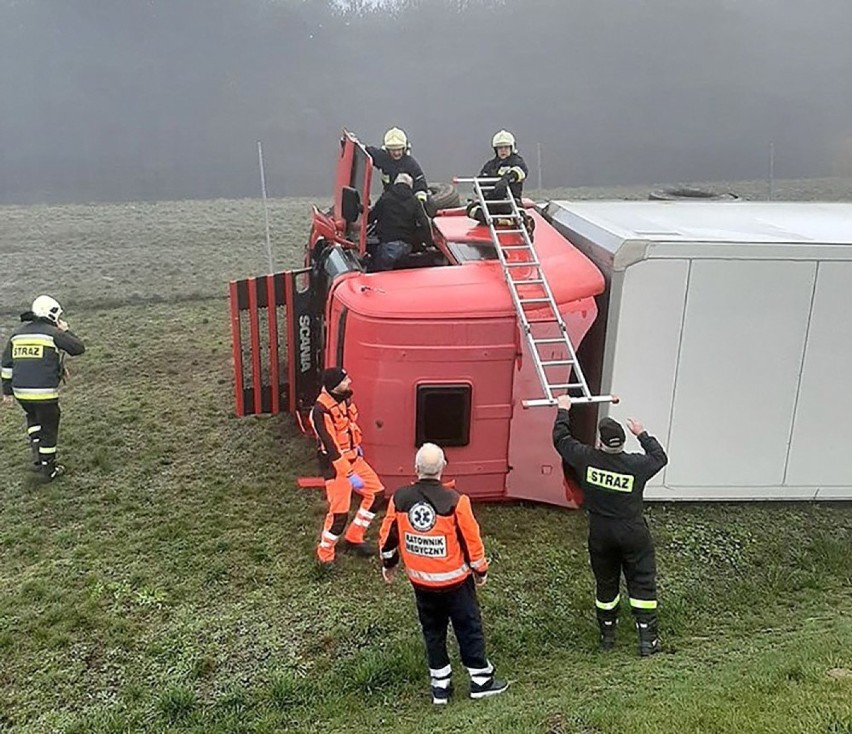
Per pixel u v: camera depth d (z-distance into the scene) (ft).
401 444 24.20
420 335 23.43
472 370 23.81
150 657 19.27
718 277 23.57
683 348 23.98
